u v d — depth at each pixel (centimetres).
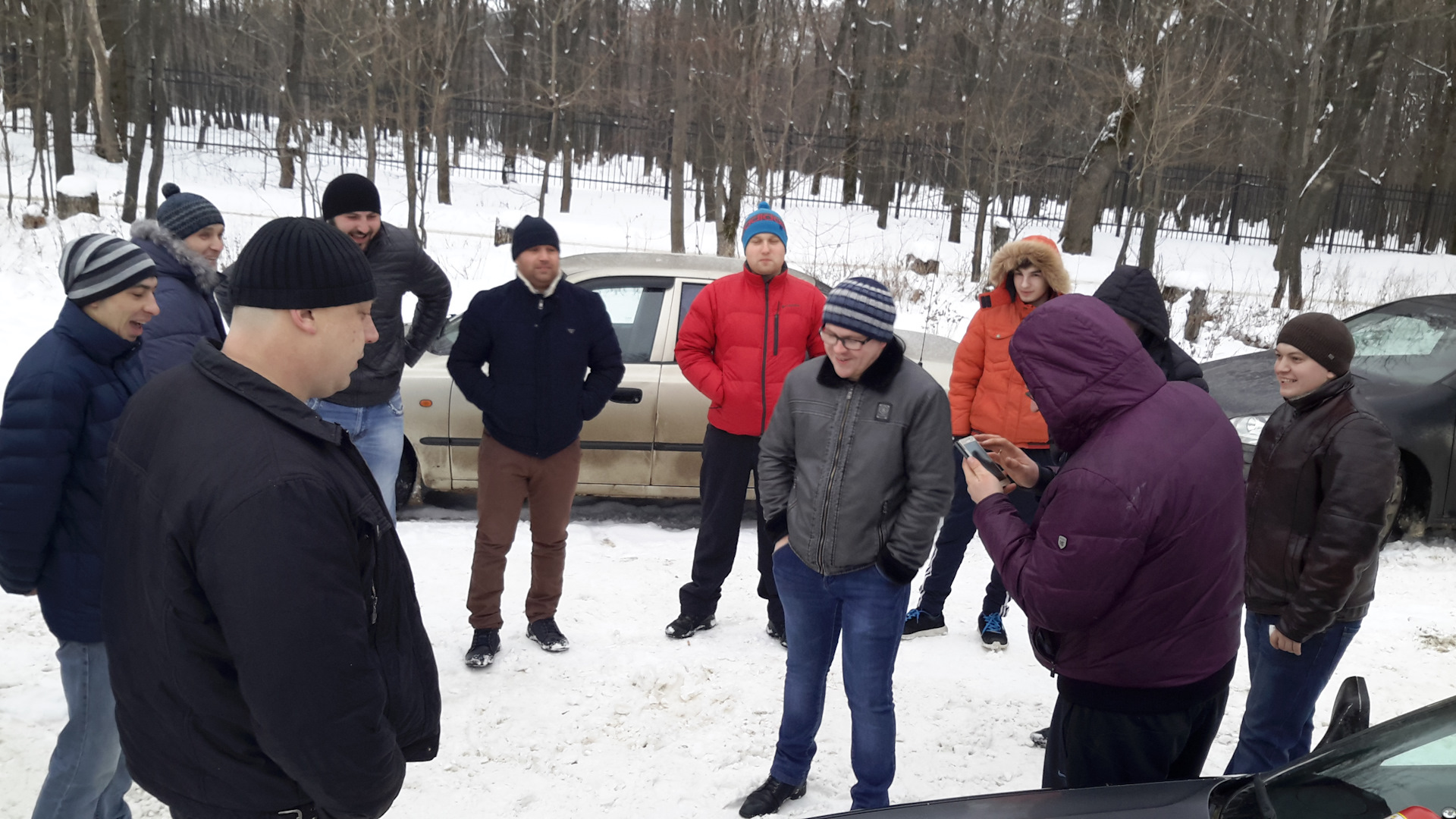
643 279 587
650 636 434
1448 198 2550
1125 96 1786
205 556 144
